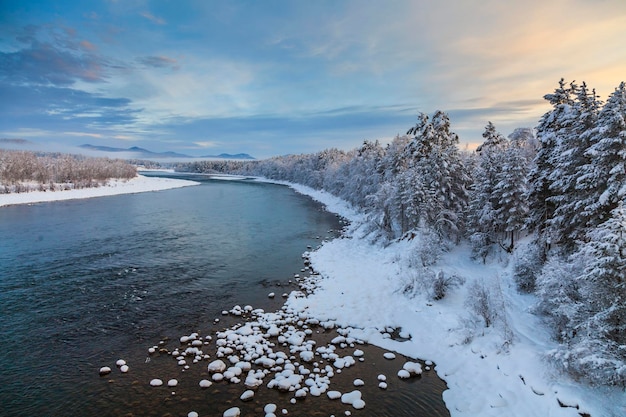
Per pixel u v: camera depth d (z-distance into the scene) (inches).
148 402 530.9
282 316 837.2
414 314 848.9
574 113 856.3
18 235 1626.5
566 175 855.1
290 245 1518.2
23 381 577.9
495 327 717.3
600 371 488.1
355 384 587.8
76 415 502.0
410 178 1395.2
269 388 570.9
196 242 1544.0
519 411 513.7
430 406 539.8
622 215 528.7
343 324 808.9
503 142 1878.7
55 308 859.4
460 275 1039.6
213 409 518.6
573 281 636.7
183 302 912.3
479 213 1218.6
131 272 1136.2
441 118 1712.6
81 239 1565.0
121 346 693.9
